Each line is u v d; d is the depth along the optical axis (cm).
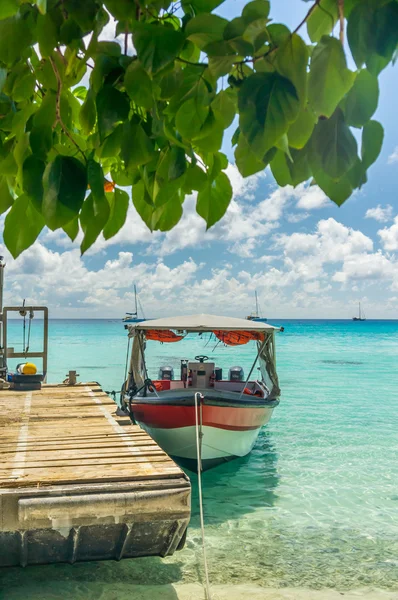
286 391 2777
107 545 595
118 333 12612
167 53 90
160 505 563
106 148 109
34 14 99
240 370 1515
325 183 91
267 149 86
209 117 101
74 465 634
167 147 111
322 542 824
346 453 1408
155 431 1210
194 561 746
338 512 962
